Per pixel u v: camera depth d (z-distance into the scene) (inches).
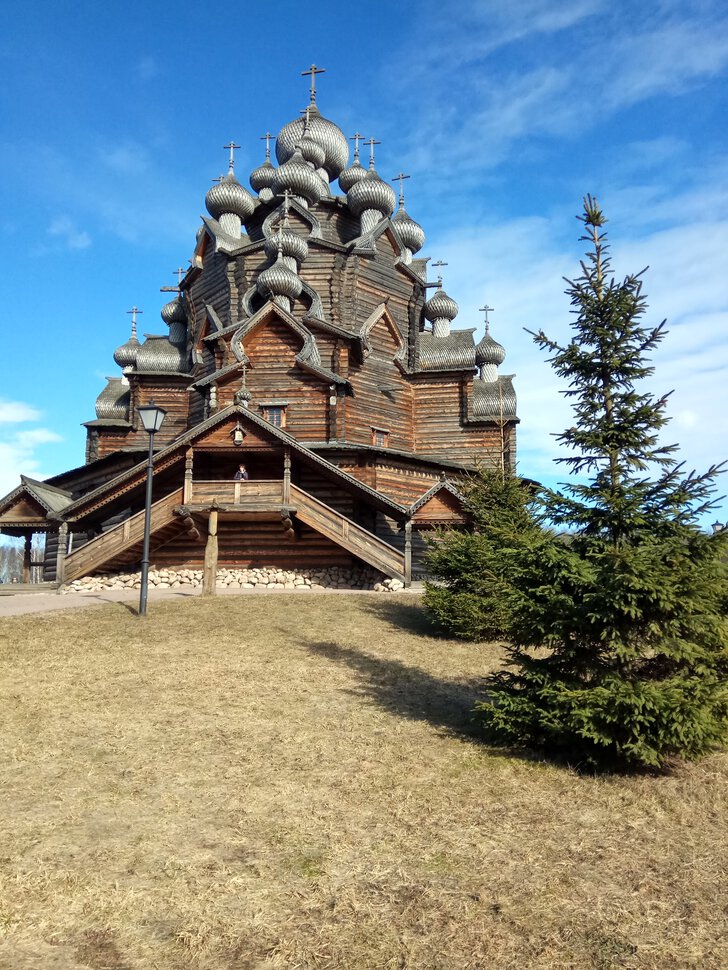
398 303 1560.0
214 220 1603.1
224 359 1350.9
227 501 989.8
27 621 653.9
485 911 204.4
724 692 308.8
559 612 329.7
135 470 999.0
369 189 1605.6
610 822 269.7
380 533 1194.0
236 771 311.3
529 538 359.9
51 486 1446.9
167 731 362.3
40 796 279.3
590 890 217.6
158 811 269.3
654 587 302.2
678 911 206.1
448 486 1030.4
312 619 705.6
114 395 1632.6
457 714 413.1
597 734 309.0
